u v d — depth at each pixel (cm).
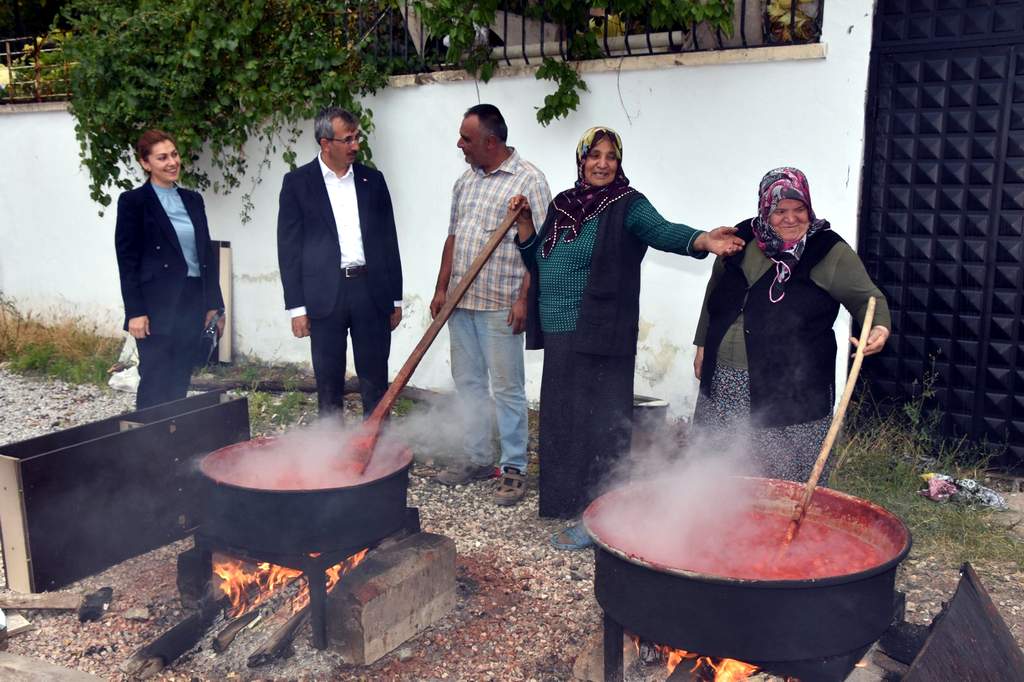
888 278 500
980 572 372
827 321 317
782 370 315
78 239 834
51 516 349
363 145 634
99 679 265
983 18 455
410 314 652
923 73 473
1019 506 445
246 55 661
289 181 451
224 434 413
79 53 709
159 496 387
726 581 211
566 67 540
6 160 861
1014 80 453
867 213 497
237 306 730
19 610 338
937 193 480
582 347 388
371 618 298
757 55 488
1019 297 468
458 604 343
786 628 212
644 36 522
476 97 592
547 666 301
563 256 389
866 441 487
